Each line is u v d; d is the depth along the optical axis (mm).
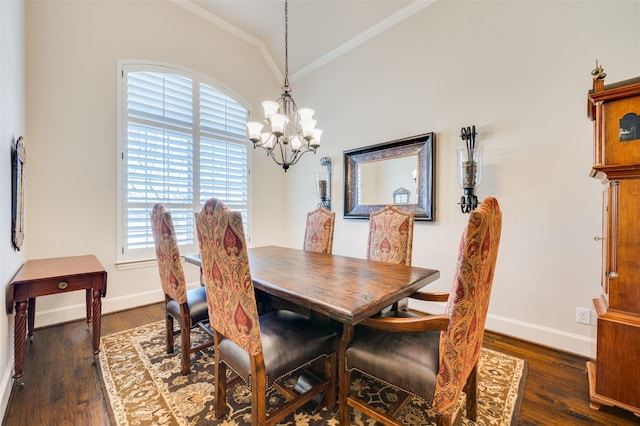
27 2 2412
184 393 1598
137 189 3049
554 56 2092
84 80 2715
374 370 1186
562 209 2070
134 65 3014
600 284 1928
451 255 2654
